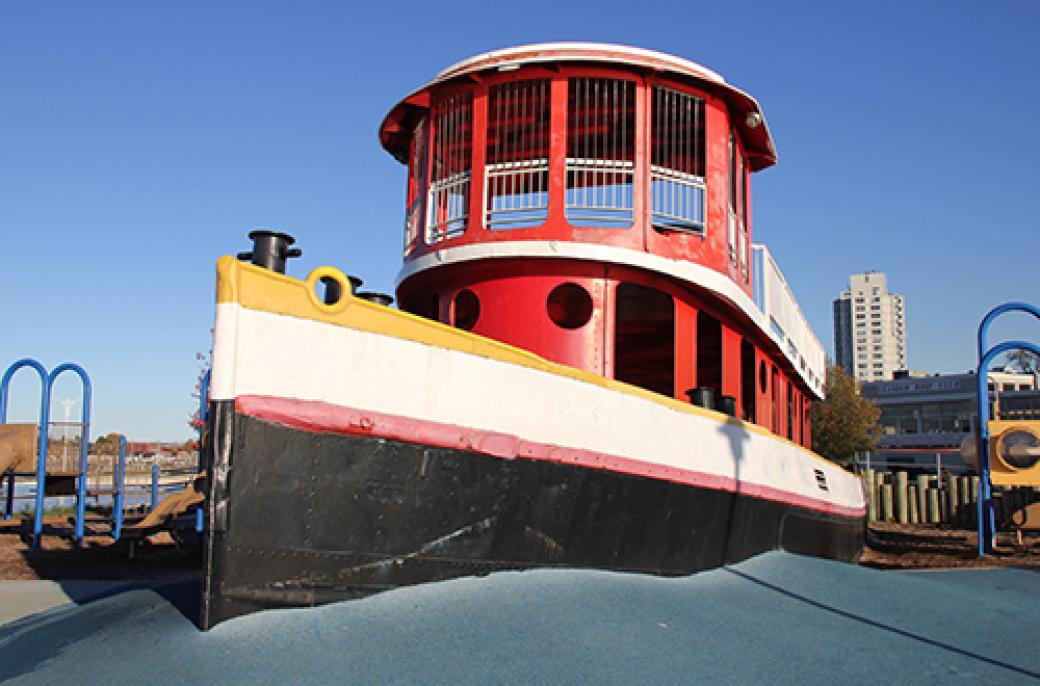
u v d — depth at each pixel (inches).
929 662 272.8
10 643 253.8
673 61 435.5
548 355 406.3
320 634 230.1
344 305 254.5
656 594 313.9
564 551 319.6
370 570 260.5
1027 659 286.4
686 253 428.1
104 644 233.5
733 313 479.8
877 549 714.8
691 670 237.8
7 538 552.7
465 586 278.5
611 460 331.0
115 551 535.8
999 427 565.0
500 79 430.0
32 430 526.6
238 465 231.8
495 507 291.7
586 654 237.1
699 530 382.3
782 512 473.4
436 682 208.7
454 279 438.3
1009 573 478.3
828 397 1585.9
